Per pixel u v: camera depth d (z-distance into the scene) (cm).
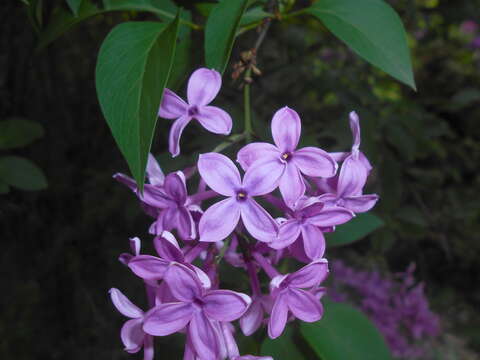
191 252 10
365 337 11
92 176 25
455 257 49
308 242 10
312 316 10
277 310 10
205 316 9
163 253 9
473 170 46
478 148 46
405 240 42
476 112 47
